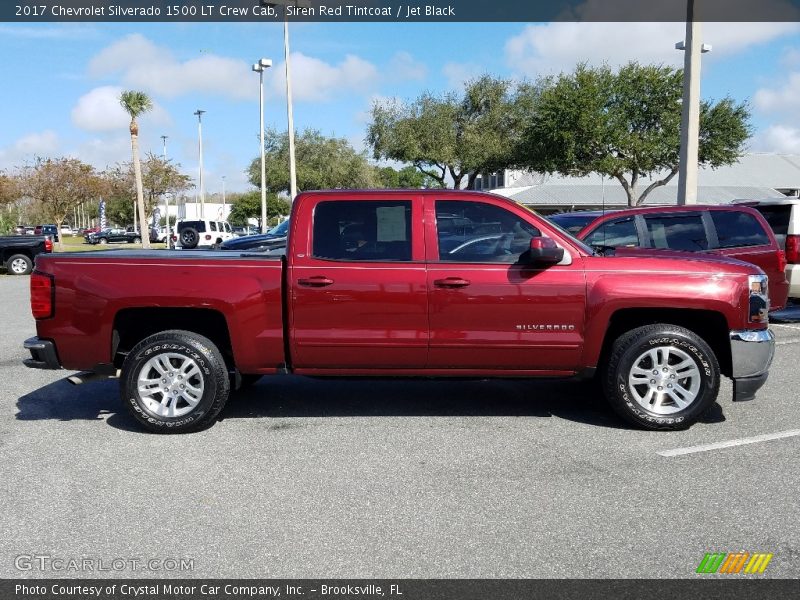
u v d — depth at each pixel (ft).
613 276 17.52
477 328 17.66
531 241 16.90
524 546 11.64
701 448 16.48
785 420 18.76
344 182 168.55
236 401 21.12
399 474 14.96
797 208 31.40
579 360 17.80
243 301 17.63
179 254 18.48
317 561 11.25
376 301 17.58
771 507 13.08
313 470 15.25
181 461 15.93
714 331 18.60
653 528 12.25
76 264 17.79
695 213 29.45
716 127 98.07
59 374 25.64
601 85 96.68
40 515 13.07
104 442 17.37
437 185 138.41
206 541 11.97
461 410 20.03
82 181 143.54
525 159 109.70
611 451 16.31
